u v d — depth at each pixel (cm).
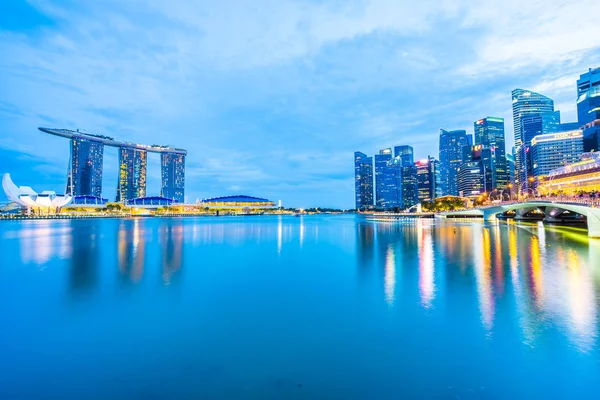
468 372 1126
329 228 9800
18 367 1186
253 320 1631
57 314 1739
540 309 1738
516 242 4972
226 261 3472
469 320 1591
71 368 1178
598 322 1548
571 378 1084
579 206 5788
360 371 1139
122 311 1784
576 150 19550
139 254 4016
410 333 1448
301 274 2752
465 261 3281
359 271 2856
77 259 3584
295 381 1083
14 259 3584
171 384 1073
